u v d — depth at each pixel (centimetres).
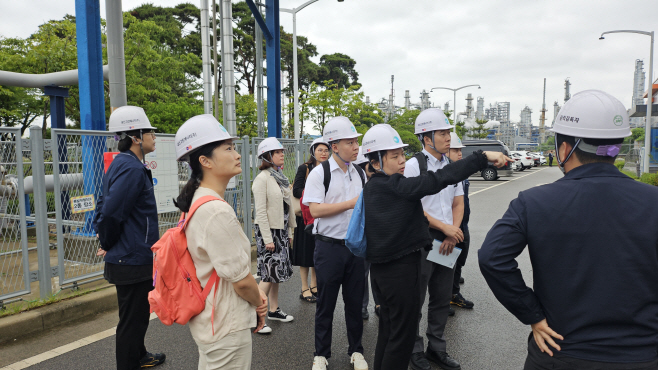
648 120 2088
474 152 232
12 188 419
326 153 461
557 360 153
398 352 254
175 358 349
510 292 161
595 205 148
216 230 171
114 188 279
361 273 330
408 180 243
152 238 297
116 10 600
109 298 459
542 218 154
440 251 327
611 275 144
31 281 432
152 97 2545
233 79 965
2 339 372
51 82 988
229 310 179
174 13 3619
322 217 322
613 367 143
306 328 416
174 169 602
